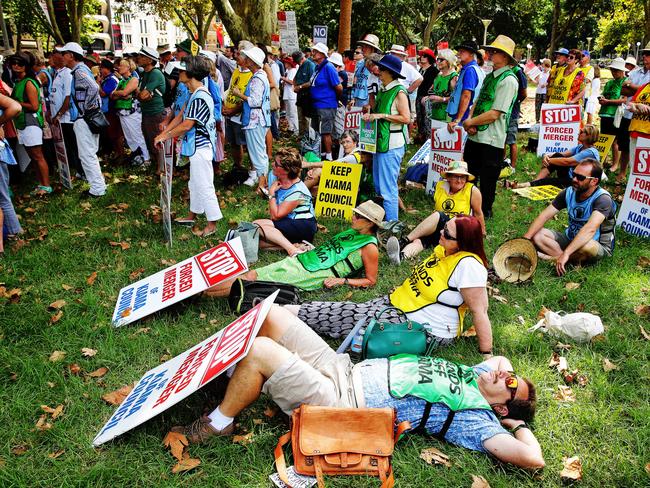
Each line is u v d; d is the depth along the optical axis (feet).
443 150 24.72
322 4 123.34
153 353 13.53
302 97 33.86
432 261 13.20
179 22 140.46
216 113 26.16
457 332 13.05
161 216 23.17
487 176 22.81
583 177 17.67
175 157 31.24
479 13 125.70
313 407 9.84
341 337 13.67
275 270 16.42
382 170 21.33
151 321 14.75
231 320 14.85
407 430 10.50
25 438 10.75
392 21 121.70
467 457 10.22
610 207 17.95
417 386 10.41
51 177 29.91
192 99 19.95
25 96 24.73
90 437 10.77
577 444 10.90
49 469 9.98
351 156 23.49
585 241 17.62
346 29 58.54
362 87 31.35
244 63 26.11
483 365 11.68
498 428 10.25
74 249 19.57
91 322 14.74
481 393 10.82
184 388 10.18
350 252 16.56
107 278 17.34
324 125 31.96
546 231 18.94
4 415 11.25
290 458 10.13
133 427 10.12
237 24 49.16
